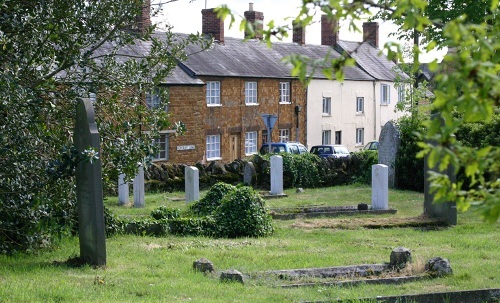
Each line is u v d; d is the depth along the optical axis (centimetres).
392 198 2325
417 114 2666
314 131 4969
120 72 1427
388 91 5756
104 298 891
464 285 999
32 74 1293
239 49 4650
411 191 2558
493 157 381
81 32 1360
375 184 1977
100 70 1408
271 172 2542
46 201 1141
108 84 1388
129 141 1359
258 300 884
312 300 879
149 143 1388
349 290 954
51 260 1180
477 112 358
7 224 1147
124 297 902
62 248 1295
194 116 3925
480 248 1389
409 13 390
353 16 421
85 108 1105
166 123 1444
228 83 4256
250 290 957
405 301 896
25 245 1230
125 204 2169
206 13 4525
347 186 2902
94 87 1359
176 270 1103
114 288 957
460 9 2716
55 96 1288
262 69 4566
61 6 1309
